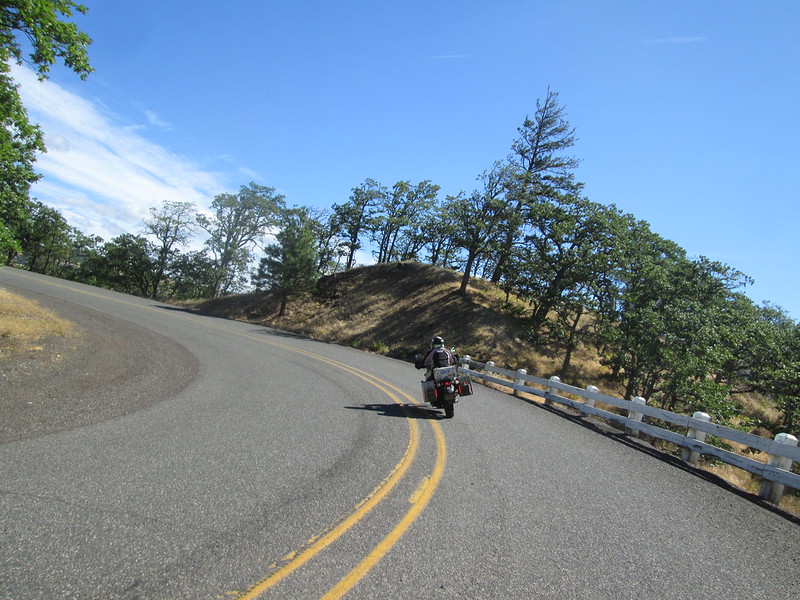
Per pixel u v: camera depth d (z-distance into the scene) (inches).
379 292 1803.6
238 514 152.2
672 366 681.0
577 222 1119.0
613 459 292.2
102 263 2591.0
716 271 819.4
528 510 183.9
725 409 603.2
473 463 241.9
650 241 1042.1
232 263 2237.9
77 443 207.5
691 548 166.4
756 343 725.3
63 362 389.7
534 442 313.0
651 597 129.0
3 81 455.2
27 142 532.4
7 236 565.9
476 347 1168.8
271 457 215.6
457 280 1739.7
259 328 1433.3
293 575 119.5
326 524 151.1
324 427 285.4
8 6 395.9
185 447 218.1
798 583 148.8
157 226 2374.5
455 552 141.8
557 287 1045.8
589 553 151.8
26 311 597.0
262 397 367.9
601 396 447.2
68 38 423.5
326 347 1082.7
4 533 125.7
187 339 771.4
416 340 1280.8
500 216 1314.0
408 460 232.8
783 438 252.4
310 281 1755.7
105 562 116.8
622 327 844.0
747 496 250.7
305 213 1860.2
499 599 119.1
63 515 139.4
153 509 149.6
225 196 2118.6
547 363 1095.0
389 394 455.8
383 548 138.9
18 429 216.7
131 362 448.5
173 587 109.2
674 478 265.3
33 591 102.5
